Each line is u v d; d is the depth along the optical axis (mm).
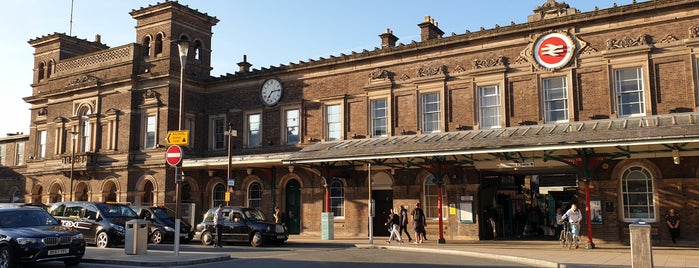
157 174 32656
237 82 34188
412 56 28734
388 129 28875
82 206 23156
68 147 36906
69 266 16281
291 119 32188
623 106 23859
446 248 21500
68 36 40000
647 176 23125
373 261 17344
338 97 30484
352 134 29969
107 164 34438
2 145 46344
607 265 15625
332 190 30578
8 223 16094
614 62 24078
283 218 31016
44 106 39500
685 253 18906
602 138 19641
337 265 16234
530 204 32781
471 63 27188
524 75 25844
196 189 33750
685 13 22891
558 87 25281
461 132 26203
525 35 26016
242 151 33250
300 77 32000
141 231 18812
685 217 22094
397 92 28922
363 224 29109
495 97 26547
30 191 38938
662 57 23188
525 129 24422
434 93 28062
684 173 22312
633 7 23656
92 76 36531
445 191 26984
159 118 33312
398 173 28312
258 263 16812
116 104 34844
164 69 33656
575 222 21734
